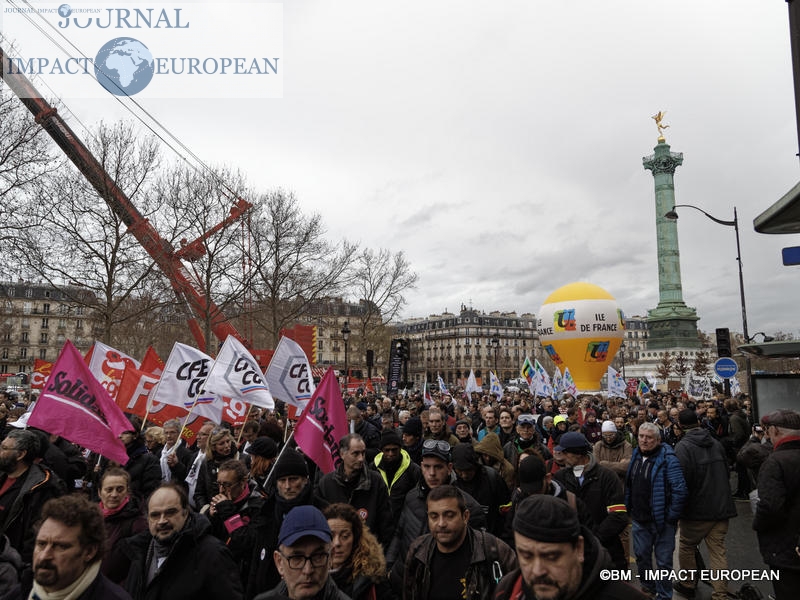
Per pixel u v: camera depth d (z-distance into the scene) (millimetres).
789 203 4168
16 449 4637
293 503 4223
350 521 3570
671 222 59969
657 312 60469
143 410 8641
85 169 24453
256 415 13211
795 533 4363
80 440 5340
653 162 61188
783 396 7039
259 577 4191
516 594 2670
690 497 6043
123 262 25922
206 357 8164
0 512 4543
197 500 5527
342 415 5781
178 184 29484
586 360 30969
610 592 2199
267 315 47531
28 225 22844
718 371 17109
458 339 122375
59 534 2619
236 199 31297
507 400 18453
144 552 3541
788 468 4406
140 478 5980
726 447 12789
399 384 22156
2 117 21375
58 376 5438
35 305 86750
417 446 7465
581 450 5277
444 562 3479
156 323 48875
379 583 3725
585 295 31141
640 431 5984
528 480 4520
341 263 40281
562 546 2184
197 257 28500
